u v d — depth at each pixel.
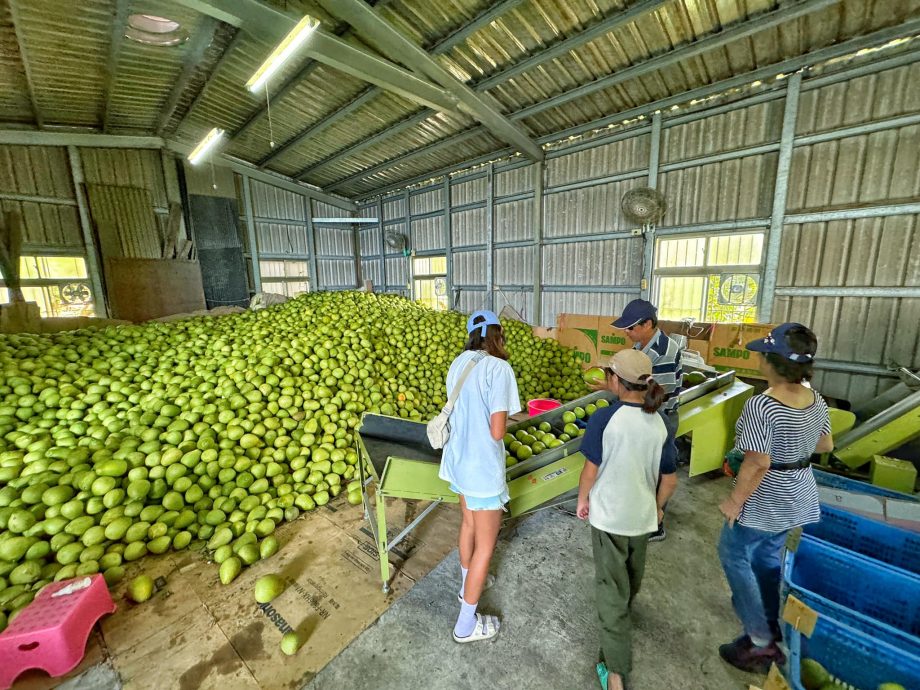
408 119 8.23
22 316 5.39
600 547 1.80
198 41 6.30
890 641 1.53
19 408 3.13
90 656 1.98
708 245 6.28
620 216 7.25
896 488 3.26
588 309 8.02
